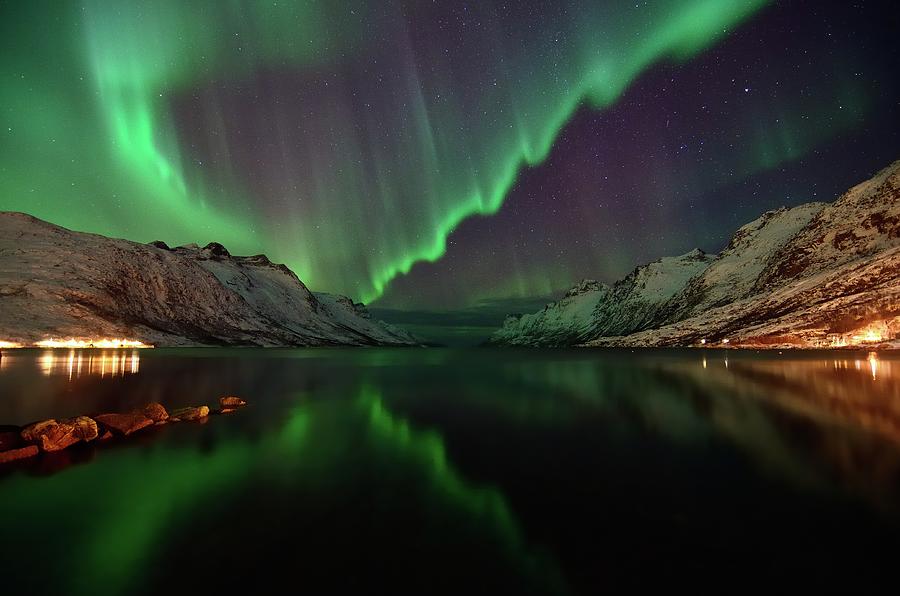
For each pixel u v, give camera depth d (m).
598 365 60.56
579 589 6.61
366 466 13.05
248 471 12.54
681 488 10.94
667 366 54.59
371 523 8.97
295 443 15.91
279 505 9.93
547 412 22.52
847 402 23.41
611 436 16.81
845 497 10.20
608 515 9.33
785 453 13.98
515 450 14.85
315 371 52.56
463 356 110.06
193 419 20.62
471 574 7.04
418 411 23.11
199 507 9.88
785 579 6.86
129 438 16.61
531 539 8.22
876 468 12.34
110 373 42.00
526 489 10.95
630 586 6.70
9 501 10.27
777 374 39.12
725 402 24.45
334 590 6.60
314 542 8.14
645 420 19.86
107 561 7.52
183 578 6.99
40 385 31.75
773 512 9.41
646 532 8.50
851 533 8.39
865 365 47.22
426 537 8.34
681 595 6.45
